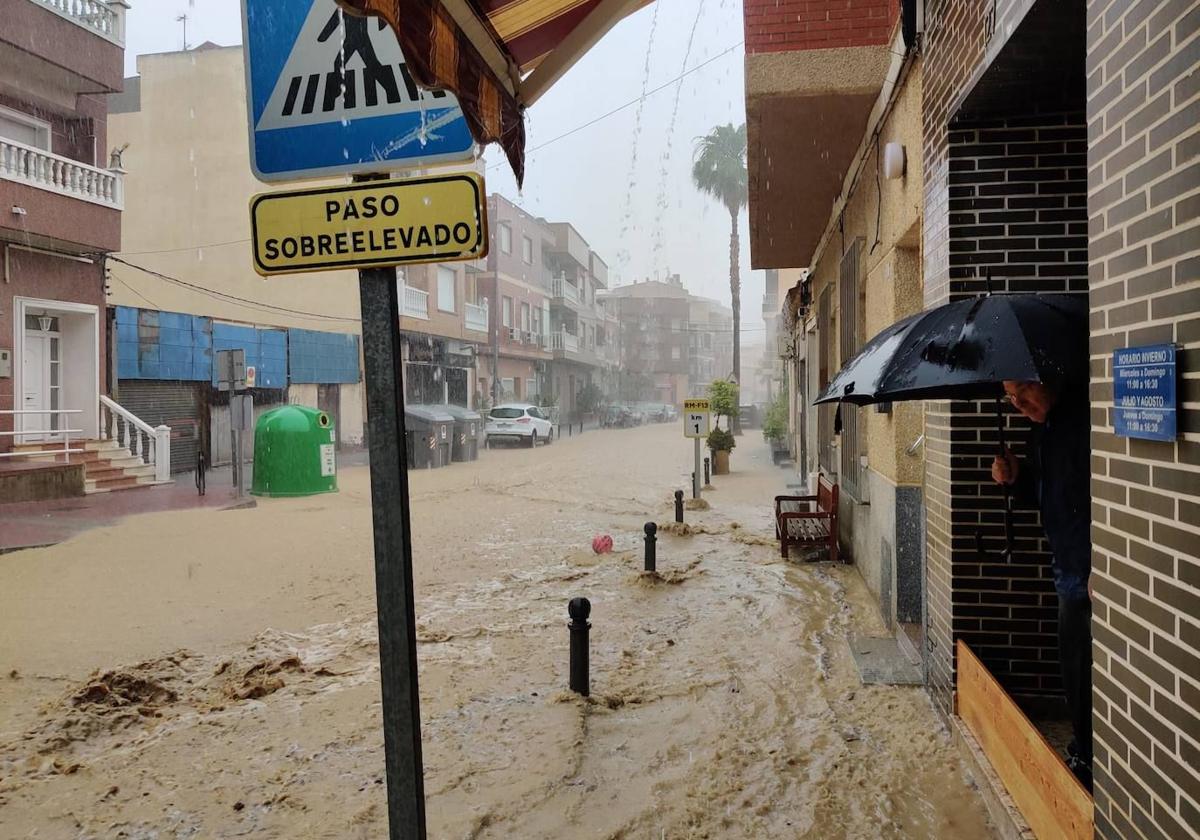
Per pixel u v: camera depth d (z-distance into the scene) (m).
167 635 6.61
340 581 8.46
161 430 16.98
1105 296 2.49
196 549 10.09
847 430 9.10
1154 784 2.20
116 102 27.66
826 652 5.96
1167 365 2.12
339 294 26.89
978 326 3.16
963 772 4.00
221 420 21.48
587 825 3.63
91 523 11.83
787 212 10.87
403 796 2.33
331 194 2.40
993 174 4.40
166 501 14.09
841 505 9.66
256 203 2.44
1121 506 2.39
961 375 3.04
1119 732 2.39
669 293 80.44
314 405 25.22
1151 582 2.22
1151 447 2.22
